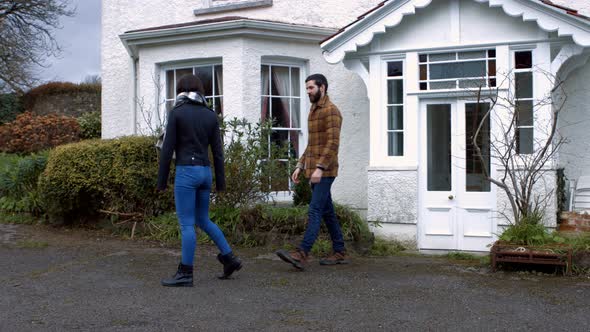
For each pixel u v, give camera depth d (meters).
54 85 21.27
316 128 5.82
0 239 7.26
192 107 5.04
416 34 7.63
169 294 4.87
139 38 9.11
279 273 5.70
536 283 5.36
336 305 4.62
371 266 6.14
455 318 4.30
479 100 6.80
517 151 6.82
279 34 8.70
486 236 7.46
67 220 8.23
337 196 9.02
